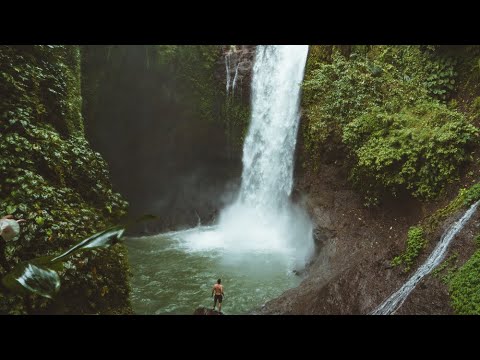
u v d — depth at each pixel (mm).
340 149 11977
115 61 15508
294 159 14578
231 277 11750
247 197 17734
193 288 11000
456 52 10227
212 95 17766
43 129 6125
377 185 10078
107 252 6023
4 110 5688
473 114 9094
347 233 10602
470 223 7223
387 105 10445
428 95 10383
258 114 17234
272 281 11297
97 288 5469
